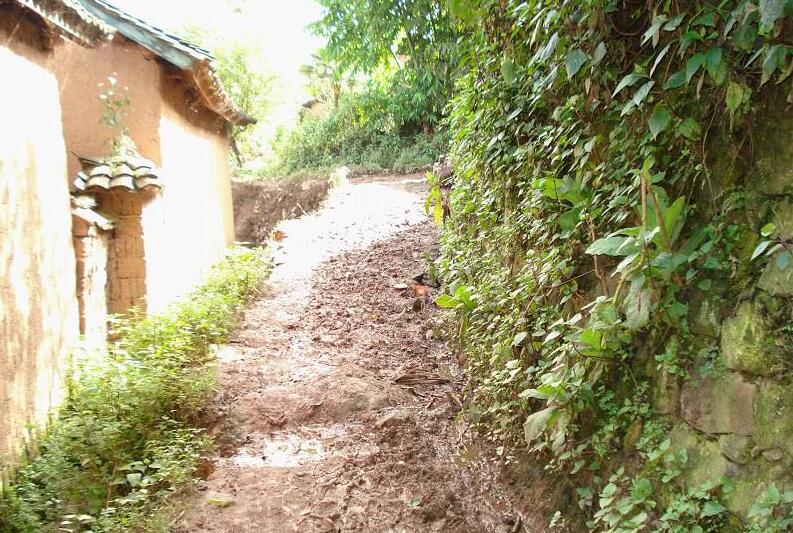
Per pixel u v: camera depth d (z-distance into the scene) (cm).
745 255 200
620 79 264
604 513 245
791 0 160
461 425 438
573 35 271
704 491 196
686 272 220
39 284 397
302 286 789
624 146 256
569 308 313
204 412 445
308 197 1592
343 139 1930
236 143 2172
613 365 260
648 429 233
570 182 290
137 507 331
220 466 391
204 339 559
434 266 751
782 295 181
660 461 223
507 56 372
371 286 765
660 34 238
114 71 647
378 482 364
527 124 367
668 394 229
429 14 1436
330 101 2386
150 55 659
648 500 221
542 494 313
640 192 236
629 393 251
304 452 409
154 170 596
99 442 364
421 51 1527
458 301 480
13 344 357
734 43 183
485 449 396
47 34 411
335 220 1109
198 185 849
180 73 694
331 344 600
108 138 645
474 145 481
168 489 354
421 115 1783
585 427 279
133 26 644
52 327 414
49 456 352
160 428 401
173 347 495
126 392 407
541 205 328
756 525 174
